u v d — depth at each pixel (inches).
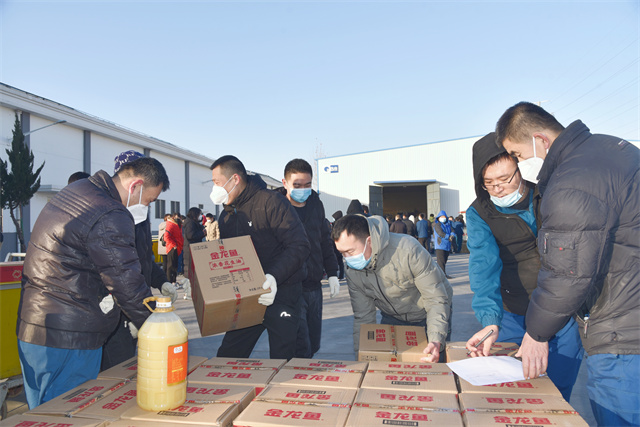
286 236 102.9
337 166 1110.4
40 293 73.1
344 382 58.5
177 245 371.2
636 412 58.2
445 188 1055.6
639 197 54.7
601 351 60.3
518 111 64.6
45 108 671.1
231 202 106.7
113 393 57.6
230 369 64.9
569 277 55.6
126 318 97.1
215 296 77.5
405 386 56.7
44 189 672.4
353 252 86.0
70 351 73.7
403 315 104.2
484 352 73.2
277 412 49.6
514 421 46.8
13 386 117.8
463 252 710.5
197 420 48.8
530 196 82.3
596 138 58.7
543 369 60.7
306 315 126.3
